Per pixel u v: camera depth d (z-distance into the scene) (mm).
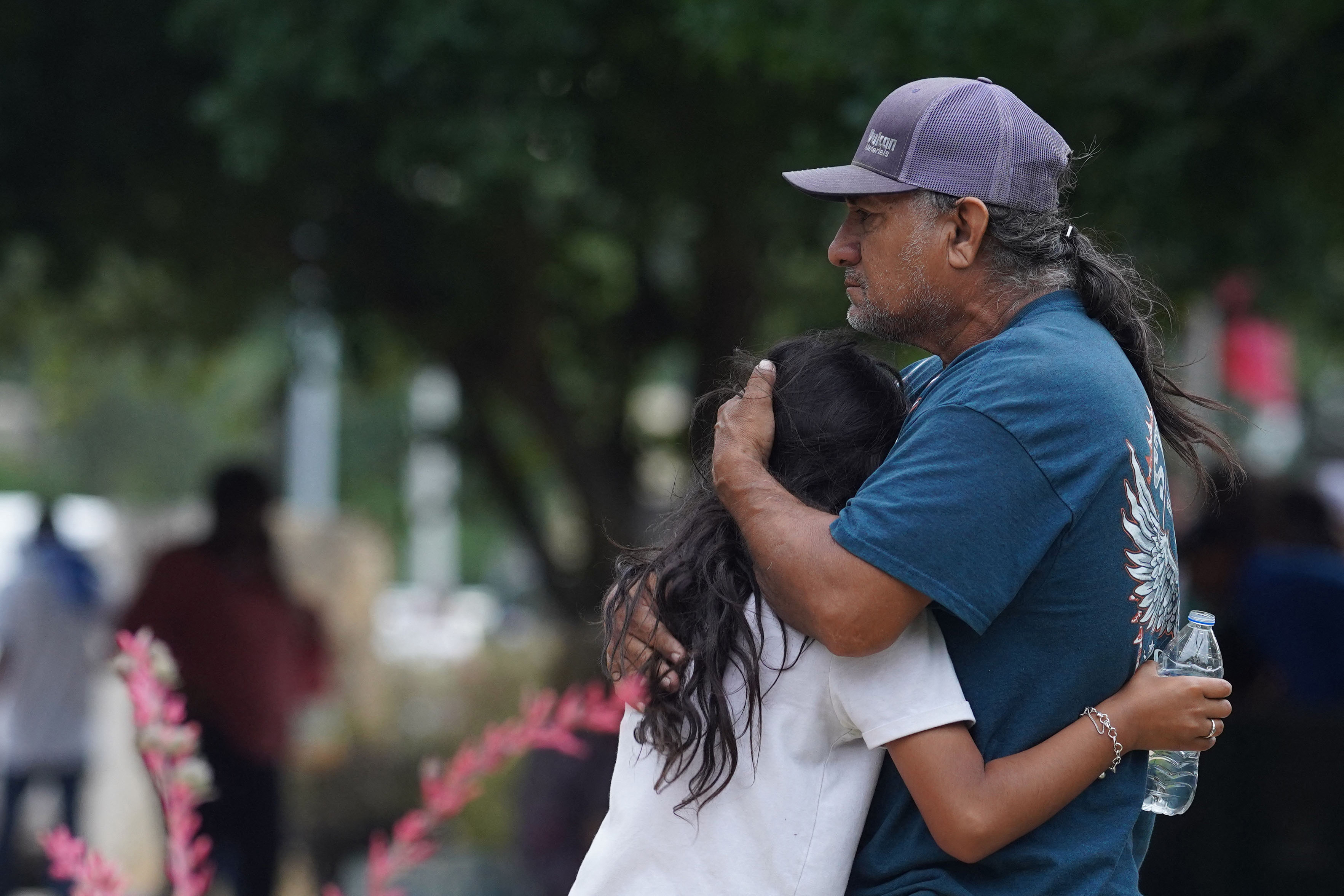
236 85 20312
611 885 6980
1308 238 26203
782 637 6852
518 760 23484
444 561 94625
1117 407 6656
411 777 29078
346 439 67812
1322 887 16500
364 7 19656
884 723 6512
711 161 23375
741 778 6816
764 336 30594
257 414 47719
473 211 22094
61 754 27281
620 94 22578
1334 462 60375
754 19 15836
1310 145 18219
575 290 32156
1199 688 6688
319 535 37469
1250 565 17672
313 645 24172
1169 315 9336
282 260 27938
